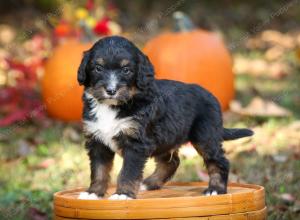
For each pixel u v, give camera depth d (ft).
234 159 29.55
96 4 43.24
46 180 28.37
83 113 19.56
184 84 20.68
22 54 49.26
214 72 36.65
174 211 17.06
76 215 17.60
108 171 19.65
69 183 27.78
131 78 18.67
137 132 18.71
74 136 34.09
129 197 18.13
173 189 21.03
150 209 16.98
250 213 18.13
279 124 35.29
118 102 18.60
